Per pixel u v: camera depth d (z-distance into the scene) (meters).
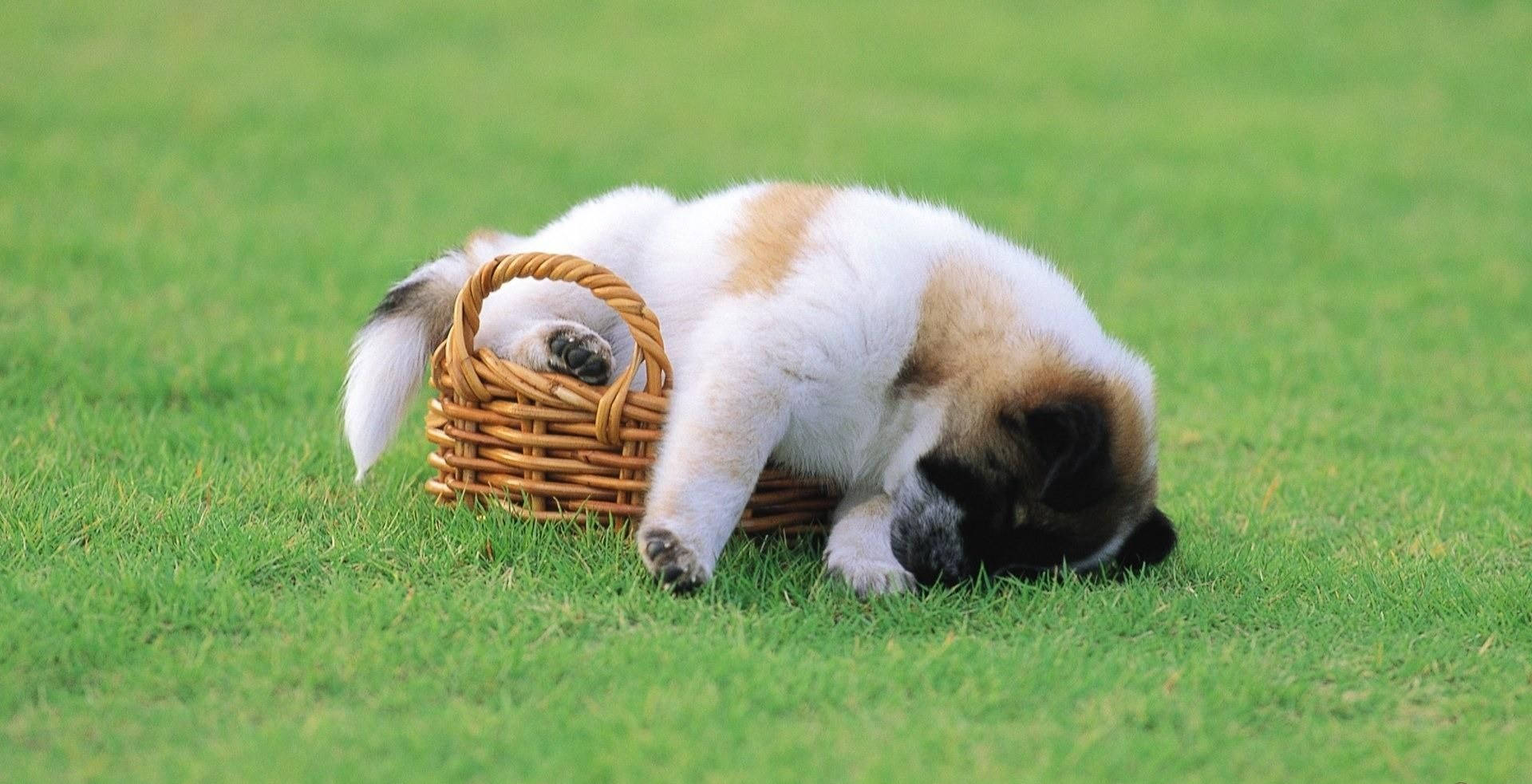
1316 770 3.55
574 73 17.52
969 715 3.71
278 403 6.88
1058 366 4.65
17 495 4.94
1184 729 3.71
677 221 5.41
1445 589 4.76
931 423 4.70
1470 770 3.55
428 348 5.45
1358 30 20.52
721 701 3.68
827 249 4.81
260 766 3.29
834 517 4.99
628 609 4.28
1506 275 10.92
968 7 21.53
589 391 4.69
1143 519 4.82
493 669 3.81
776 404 4.59
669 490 4.48
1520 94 17.69
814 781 3.31
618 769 3.32
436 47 18.56
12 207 10.84
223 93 15.57
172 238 10.32
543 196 12.38
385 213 11.61
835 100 16.75
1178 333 9.16
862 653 4.07
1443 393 7.93
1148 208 12.84
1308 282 10.74
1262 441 6.87
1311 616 4.56
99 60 16.77
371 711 3.59
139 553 4.53
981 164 14.14
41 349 7.23
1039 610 4.44
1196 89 17.75
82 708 3.58
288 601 4.25
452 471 5.00
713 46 19.22
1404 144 15.48
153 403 6.70
